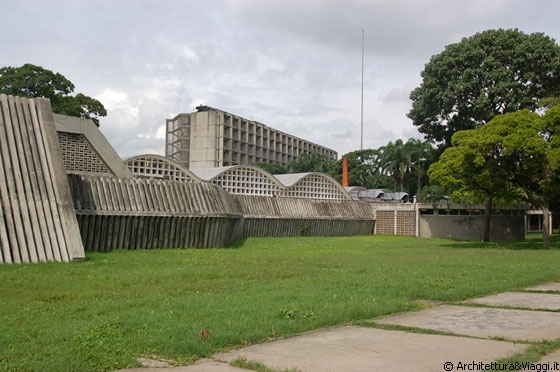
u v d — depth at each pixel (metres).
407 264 18.53
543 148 27.61
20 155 19.02
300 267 17.28
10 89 46.06
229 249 25.88
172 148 91.12
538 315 9.31
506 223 43.81
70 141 31.61
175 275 14.58
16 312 9.09
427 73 40.44
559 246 32.25
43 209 18.34
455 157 30.72
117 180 23.62
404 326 8.20
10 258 16.80
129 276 14.16
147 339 6.99
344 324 8.45
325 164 84.12
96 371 5.85
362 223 47.41
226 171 45.41
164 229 24.59
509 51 36.56
